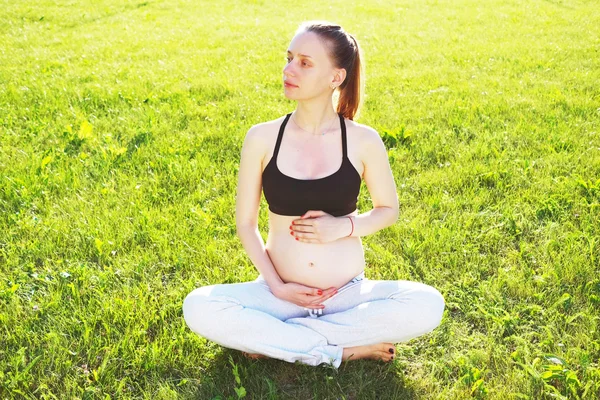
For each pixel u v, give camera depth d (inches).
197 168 199.8
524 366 111.1
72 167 196.5
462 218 166.6
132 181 188.9
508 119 248.5
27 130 233.1
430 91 291.7
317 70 105.8
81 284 138.2
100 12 531.2
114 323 124.6
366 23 494.3
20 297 132.6
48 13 512.7
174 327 123.6
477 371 110.2
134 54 379.6
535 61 350.3
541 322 125.8
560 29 450.9
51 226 161.2
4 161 202.2
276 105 275.4
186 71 338.0
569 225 160.4
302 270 111.6
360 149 111.4
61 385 109.7
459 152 211.3
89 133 224.4
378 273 144.6
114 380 110.3
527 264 146.0
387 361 114.7
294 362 110.9
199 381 111.3
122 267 144.6
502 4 571.5
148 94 283.6
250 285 113.7
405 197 180.7
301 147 109.8
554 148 213.0
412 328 109.7
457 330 124.6
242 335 108.4
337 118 112.6
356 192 111.7
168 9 558.6
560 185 179.5
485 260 147.0
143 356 116.0
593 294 133.2
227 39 433.1
